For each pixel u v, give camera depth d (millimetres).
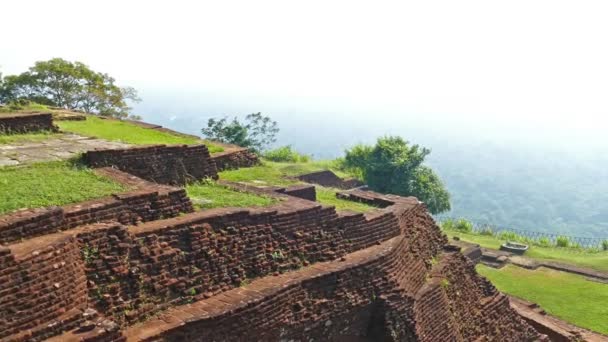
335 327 10922
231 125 35688
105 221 9422
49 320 7402
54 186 10438
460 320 14273
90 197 9930
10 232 7938
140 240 9164
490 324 15438
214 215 10312
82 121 21219
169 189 10852
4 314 6926
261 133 37156
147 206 10164
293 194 16094
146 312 8797
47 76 34125
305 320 10312
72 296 7848
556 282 24750
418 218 15875
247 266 10500
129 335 8156
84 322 7543
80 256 8352
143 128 21688
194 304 9391
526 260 28500
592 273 26406
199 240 9891
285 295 10023
